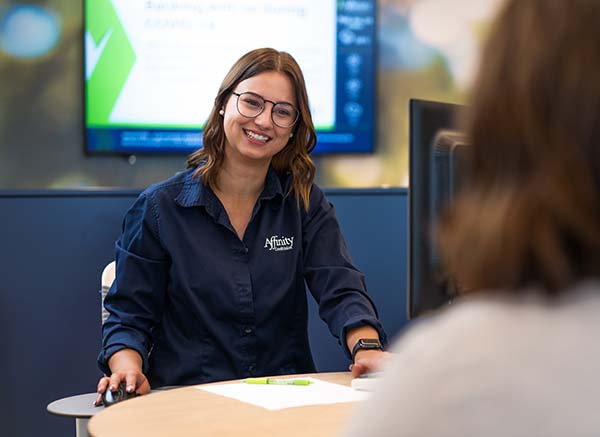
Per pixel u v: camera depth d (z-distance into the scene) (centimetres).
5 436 333
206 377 230
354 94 393
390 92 401
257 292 234
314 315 350
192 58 375
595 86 59
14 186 366
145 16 370
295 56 386
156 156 378
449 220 66
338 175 396
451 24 404
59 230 337
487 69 63
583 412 56
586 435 56
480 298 64
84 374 339
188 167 246
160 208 234
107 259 340
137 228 235
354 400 168
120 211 342
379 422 60
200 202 233
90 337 339
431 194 195
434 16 402
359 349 211
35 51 366
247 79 235
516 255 61
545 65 60
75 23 369
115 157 375
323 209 248
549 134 60
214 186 235
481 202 63
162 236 232
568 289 61
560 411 56
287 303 239
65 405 196
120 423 150
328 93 389
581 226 59
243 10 379
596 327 59
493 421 57
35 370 335
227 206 238
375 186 398
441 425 58
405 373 61
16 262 334
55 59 368
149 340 234
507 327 60
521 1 63
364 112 394
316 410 159
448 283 196
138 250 234
